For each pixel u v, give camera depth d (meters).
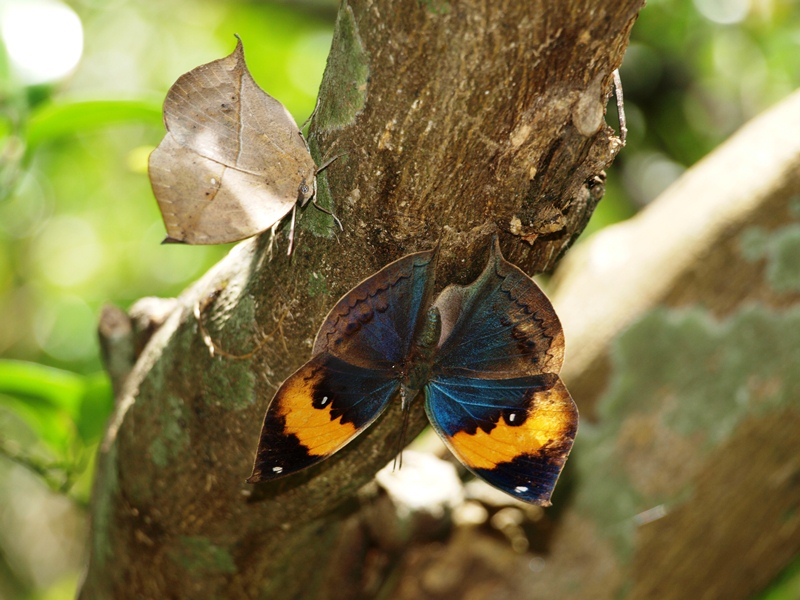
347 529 0.90
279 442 0.74
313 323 0.77
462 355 0.76
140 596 0.87
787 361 0.93
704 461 0.93
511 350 0.76
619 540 0.93
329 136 0.76
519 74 0.73
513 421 0.76
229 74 0.75
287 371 0.78
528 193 0.75
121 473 0.84
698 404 0.93
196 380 0.80
